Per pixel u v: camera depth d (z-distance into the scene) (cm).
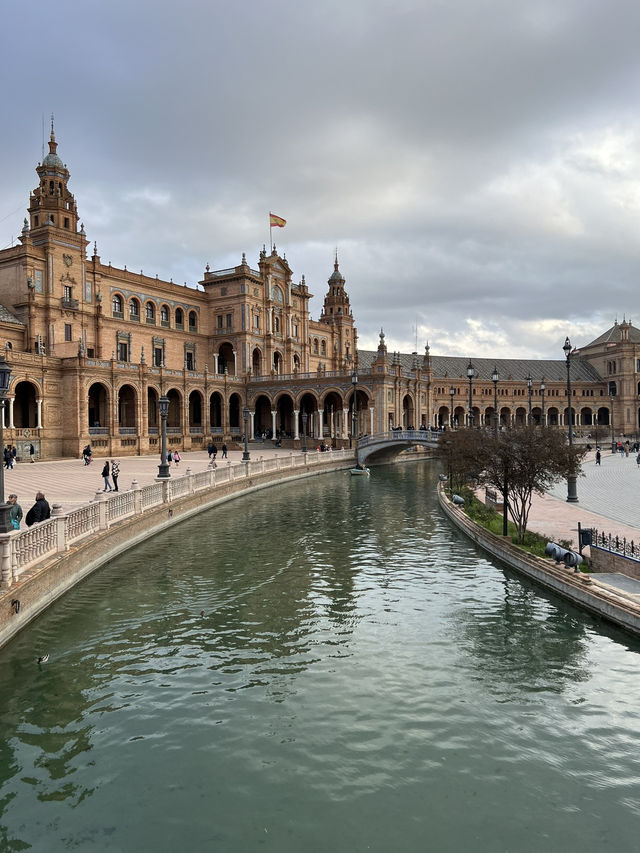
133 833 803
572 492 3353
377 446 7019
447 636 1512
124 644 1445
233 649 1423
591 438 11312
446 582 1994
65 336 6825
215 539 2673
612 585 1727
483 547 2464
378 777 923
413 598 1822
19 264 6531
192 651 1409
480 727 1072
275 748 1001
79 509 1975
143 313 8106
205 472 3641
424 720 1095
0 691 1202
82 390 6144
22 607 1476
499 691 1212
